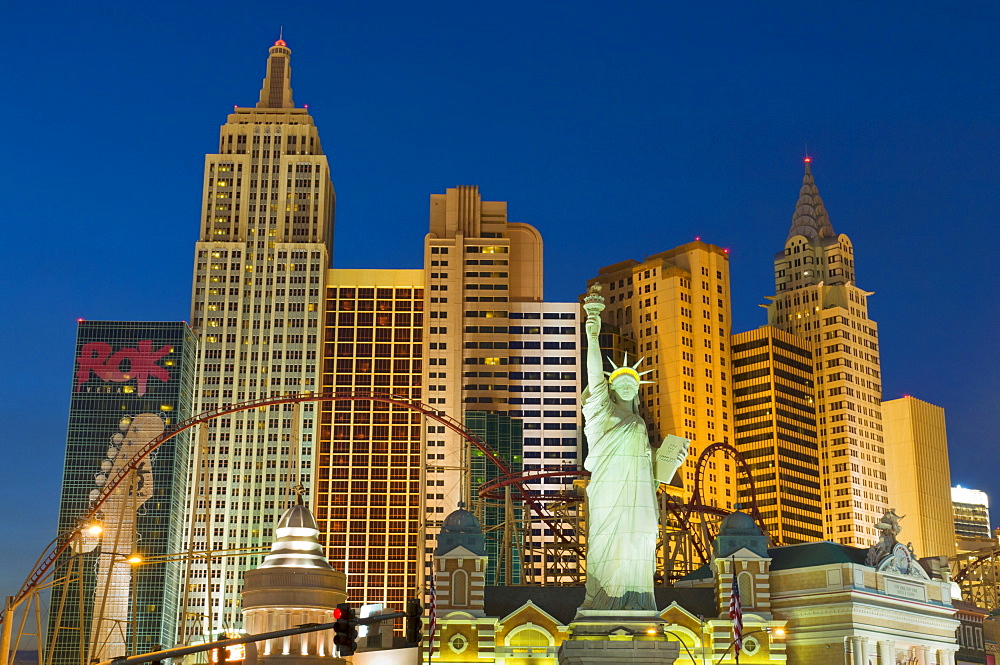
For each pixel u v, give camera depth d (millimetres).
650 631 165875
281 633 79750
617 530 169500
